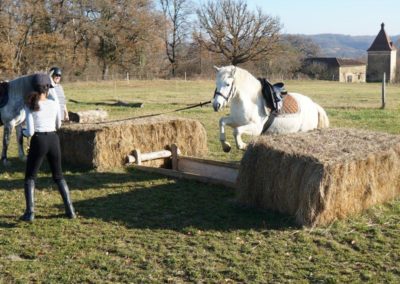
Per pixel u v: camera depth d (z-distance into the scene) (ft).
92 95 99.40
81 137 31.35
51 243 19.02
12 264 17.03
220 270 16.57
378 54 280.92
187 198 25.16
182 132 34.50
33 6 154.40
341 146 22.90
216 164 28.94
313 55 303.07
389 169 23.22
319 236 19.52
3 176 29.78
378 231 20.02
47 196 25.46
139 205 24.03
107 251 18.30
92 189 26.94
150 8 190.60
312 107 29.30
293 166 20.99
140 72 188.24
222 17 208.03
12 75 149.79
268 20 207.62
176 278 16.05
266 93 26.50
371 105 73.92
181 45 216.54
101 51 183.52
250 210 22.68
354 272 16.34
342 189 20.90
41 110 20.98
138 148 32.42
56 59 164.76
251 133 26.21
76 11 170.40
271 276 16.08
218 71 25.63
